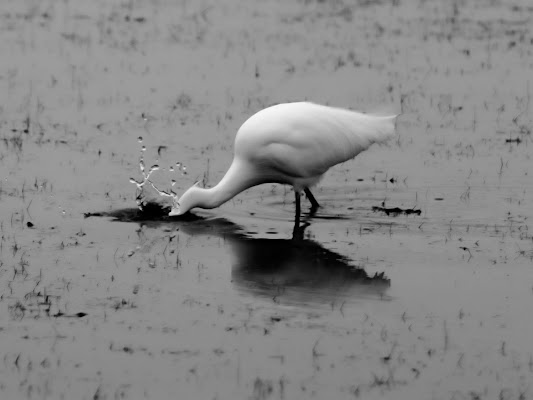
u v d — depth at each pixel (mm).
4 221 15320
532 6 31391
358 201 16609
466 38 27438
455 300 12672
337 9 30875
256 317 12188
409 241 14742
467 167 18203
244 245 14578
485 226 15359
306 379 10742
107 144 19141
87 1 31438
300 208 16266
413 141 19688
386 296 12812
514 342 11562
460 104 21969
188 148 19016
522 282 13227
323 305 12555
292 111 15578
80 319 12078
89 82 23172
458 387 10625
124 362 11078
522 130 20266
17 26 28016
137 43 26547
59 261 13852
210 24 28781
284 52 25953
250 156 15547
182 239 14828
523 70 24547
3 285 13031
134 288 13008
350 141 15828
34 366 10992
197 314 12250
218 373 10852
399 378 10781
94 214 15758
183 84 23172
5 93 22219
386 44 26828
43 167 17828
